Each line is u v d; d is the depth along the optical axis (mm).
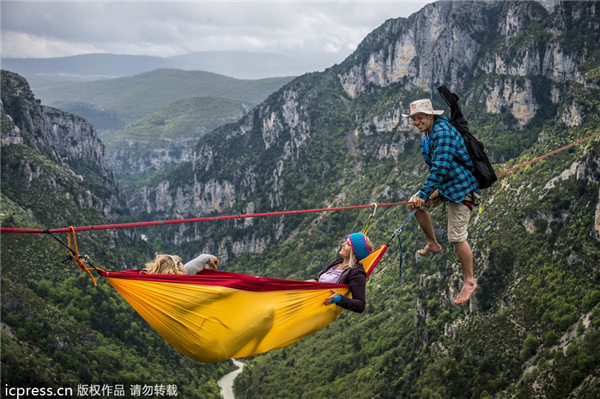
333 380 135250
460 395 93438
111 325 144125
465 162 8109
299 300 8133
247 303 7723
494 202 139625
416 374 109000
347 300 8305
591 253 95875
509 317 100875
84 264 6887
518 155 196625
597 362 72750
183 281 7410
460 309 113062
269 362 162500
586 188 108812
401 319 142625
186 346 7617
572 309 89562
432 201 8688
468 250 8539
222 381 164750
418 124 8477
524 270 108250
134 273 7555
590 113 166250
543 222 114438
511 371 90188
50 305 133125
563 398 72500
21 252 149375
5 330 114062
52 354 114500
